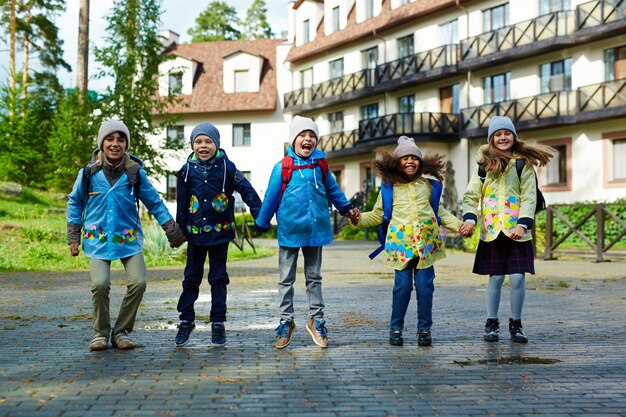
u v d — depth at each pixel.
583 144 25.22
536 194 5.36
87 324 5.99
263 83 42.25
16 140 27.47
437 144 30.39
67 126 21.05
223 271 5.03
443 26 30.64
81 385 3.72
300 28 40.56
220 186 4.97
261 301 7.68
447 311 6.94
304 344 5.03
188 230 4.94
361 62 35.59
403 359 4.49
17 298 8.00
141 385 3.73
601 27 23.53
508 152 5.35
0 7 38.19
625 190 23.77
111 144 4.88
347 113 37.09
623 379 3.93
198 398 3.46
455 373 4.08
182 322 4.96
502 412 3.24
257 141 42.22
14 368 4.16
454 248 20.84
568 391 3.65
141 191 5.02
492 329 5.19
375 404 3.37
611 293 8.70
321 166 5.01
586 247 19.73
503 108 27.28
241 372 4.07
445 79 30.72
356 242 27.00
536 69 26.69
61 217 20.81
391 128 30.97
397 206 5.07
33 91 39.59
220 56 44.09
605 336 5.41
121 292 8.56
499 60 27.33
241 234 18.59
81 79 25.19
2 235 16.39
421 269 5.03
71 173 21.36
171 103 20.55
